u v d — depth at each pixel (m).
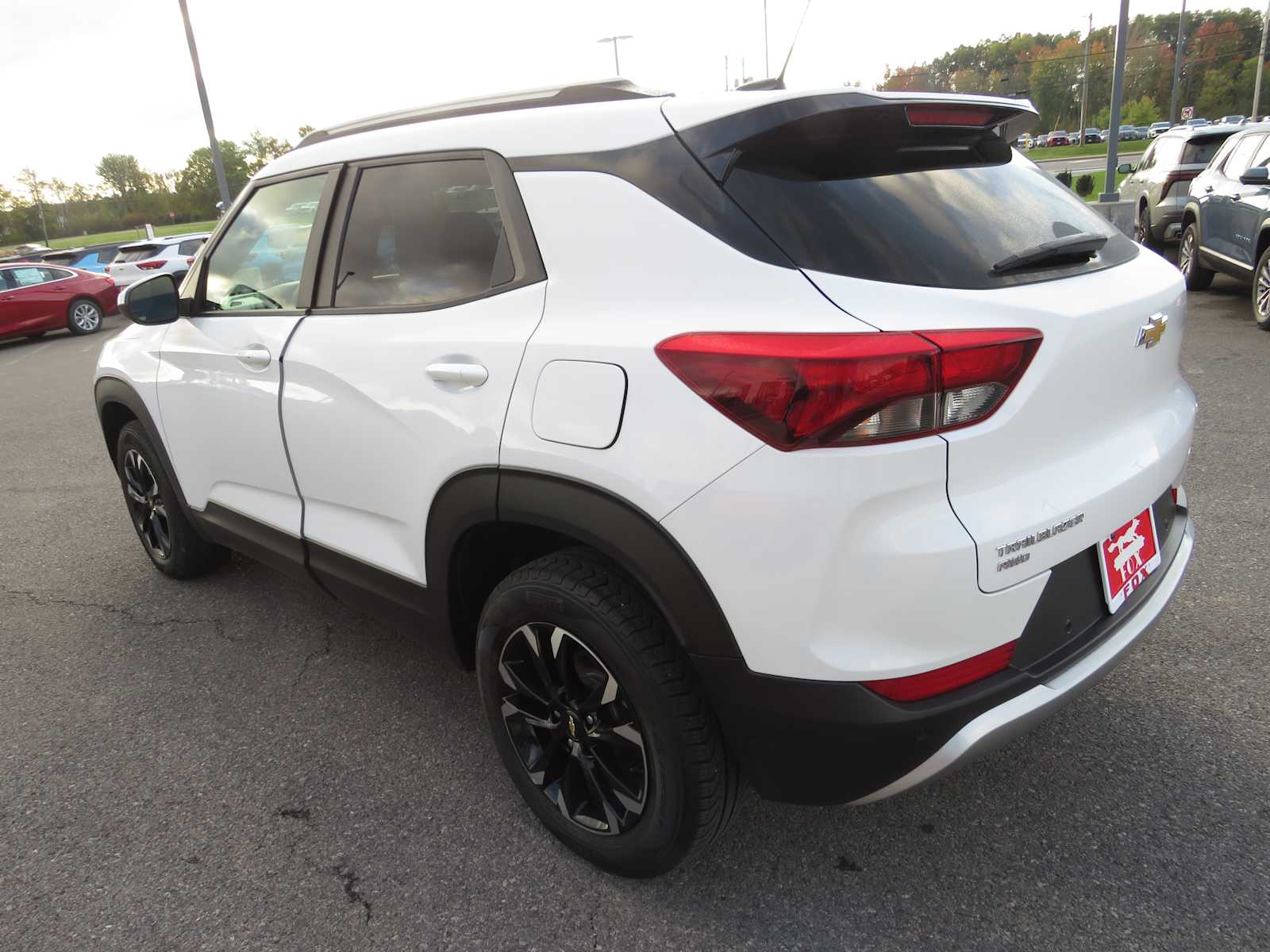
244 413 2.68
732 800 1.81
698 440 1.54
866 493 1.44
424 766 2.47
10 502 5.20
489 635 2.03
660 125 1.75
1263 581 3.09
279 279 2.61
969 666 1.57
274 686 2.93
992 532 1.51
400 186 2.23
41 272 14.76
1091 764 2.28
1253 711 2.42
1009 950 1.76
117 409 3.56
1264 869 1.90
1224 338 7.00
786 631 1.53
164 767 2.54
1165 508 2.09
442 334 2.02
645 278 1.69
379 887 2.04
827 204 1.62
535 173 1.90
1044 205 1.91
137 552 4.20
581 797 2.03
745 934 1.85
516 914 1.94
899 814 2.16
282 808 2.33
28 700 2.94
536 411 1.78
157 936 1.93
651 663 1.71
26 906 2.04
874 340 1.42
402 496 2.17
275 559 2.84
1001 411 1.51
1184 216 9.39
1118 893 1.87
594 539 1.72
